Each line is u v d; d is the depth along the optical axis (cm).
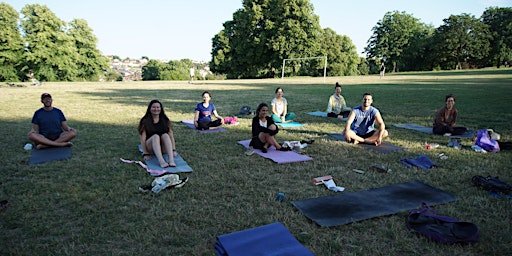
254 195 362
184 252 253
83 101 1281
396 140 636
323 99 1399
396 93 1606
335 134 685
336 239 269
